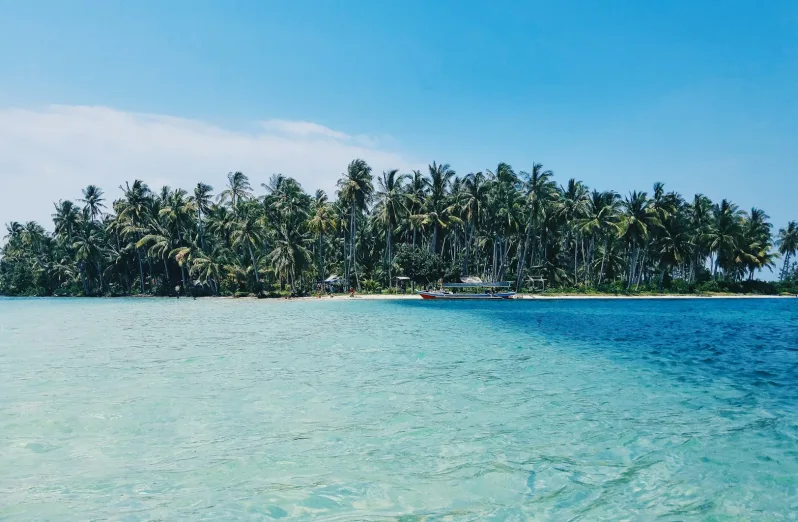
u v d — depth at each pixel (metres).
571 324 32.62
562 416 10.05
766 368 16.02
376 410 10.41
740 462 7.55
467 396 11.75
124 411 10.30
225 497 6.29
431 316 39.09
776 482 6.80
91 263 91.31
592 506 6.08
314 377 13.96
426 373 14.64
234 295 75.56
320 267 80.69
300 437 8.65
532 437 8.68
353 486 6.63
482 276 78.06
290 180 76.69
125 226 85.31
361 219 84.50
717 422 9.70
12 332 27.61
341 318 36.94
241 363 16.36
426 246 82.94
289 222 73.44
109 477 6.90
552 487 6.61
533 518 5.76
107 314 43.12
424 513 5.89
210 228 81.62
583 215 73.69
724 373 15.07
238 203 82.75
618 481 6.83
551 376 14.34
